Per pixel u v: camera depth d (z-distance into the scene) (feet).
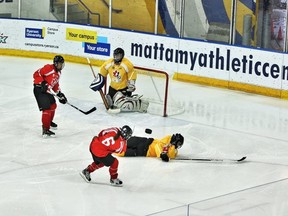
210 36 67.92
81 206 34.94
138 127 49.73
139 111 53.88
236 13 64.03
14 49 73.92
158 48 66.33
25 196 36.17
